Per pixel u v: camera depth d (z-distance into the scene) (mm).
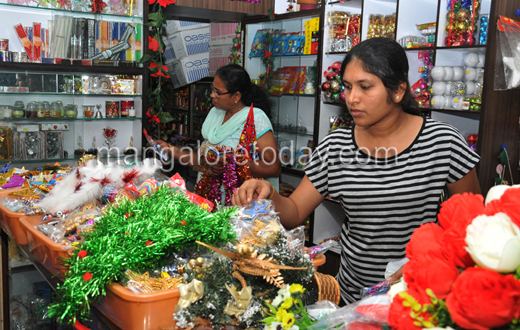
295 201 1511
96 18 3316
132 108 3533
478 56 2570
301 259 1043
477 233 500
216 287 933
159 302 949
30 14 3168
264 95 2826
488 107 2400
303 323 830
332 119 3461
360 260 1437
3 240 1934
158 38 3502
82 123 3434
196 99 5402
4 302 1993
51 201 1555
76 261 1026
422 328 530
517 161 2588
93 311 1151
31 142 3188
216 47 4848
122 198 1305
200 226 1097
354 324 704
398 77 1202
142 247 1020
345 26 3332
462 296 483
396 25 2902
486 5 2529
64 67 3148
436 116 2732
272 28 3951
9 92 3023
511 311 467
